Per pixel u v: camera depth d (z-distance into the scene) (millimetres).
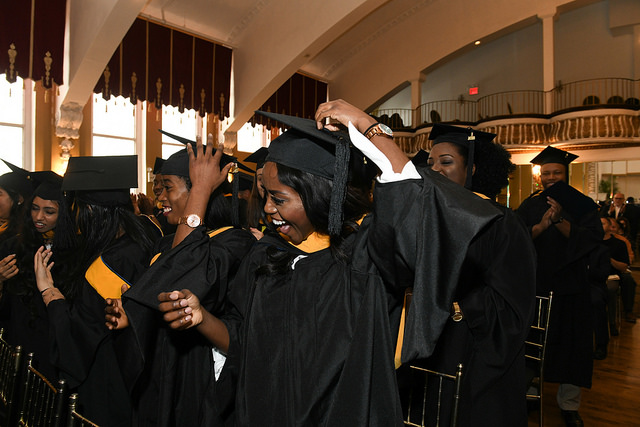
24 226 2074
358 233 977
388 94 13836
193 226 1231
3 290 2203
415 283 832
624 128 10281
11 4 7281
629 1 11648
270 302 1040
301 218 993
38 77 7555
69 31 7840
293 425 912
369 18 12500
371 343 912
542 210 3041
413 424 1539
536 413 3090
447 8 12930
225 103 10461
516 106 13156
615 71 12023
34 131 8125
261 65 9984
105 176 1665
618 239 5848
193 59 9797
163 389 1279
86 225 1680
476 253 1516
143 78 8914
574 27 12578
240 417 1007
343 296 960
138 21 8906
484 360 1463
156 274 1131
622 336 5223
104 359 1627
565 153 3121
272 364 988
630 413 3137
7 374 1703
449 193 864
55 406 1299
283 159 969
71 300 1671
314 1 9125
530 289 1490
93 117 9172
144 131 9828
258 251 1196
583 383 2670
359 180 1016
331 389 920
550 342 2766
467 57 13984
